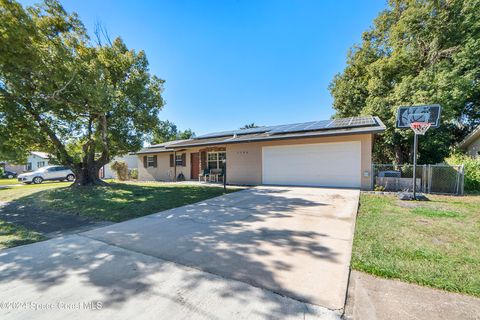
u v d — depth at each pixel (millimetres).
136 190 9469
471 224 4137
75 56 7918
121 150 10977
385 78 14180
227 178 12523
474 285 2207
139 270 2656
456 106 11633
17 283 2410
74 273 2613
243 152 11977
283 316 1812
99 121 9719
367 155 8953
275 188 9625
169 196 7941
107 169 23547
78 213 5988
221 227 4301
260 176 11445
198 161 15039
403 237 3506
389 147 15469
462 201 6324
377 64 14523
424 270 2510
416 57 13602
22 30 5695
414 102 11484
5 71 6242
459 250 2998
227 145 12508
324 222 4453
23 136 8094
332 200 6629
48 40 7086
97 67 8086
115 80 9742
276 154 10977
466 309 1894
